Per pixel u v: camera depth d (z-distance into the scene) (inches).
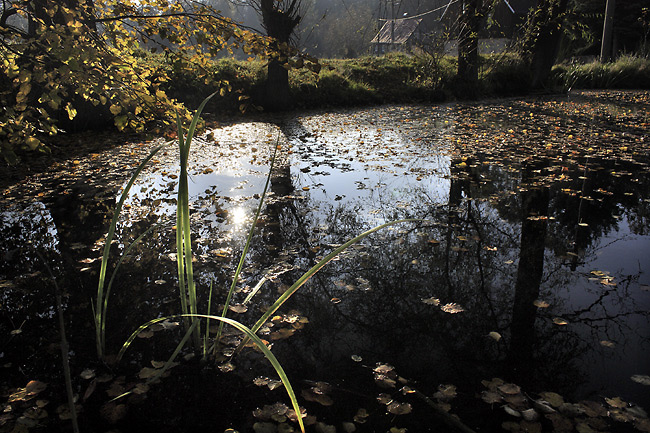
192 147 246.8
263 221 132.3
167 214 138.6
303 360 69.8
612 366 67.6
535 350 71.9
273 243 116.6
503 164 201.2
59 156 222.7
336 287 93.5
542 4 567.8
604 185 165.9
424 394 62.0
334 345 73.8
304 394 61.8
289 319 81.0
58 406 59.9
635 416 57.0
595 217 133.8
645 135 267.4
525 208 142.6
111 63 100.4
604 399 60.4
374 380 64.9
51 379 65.6
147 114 113.7
